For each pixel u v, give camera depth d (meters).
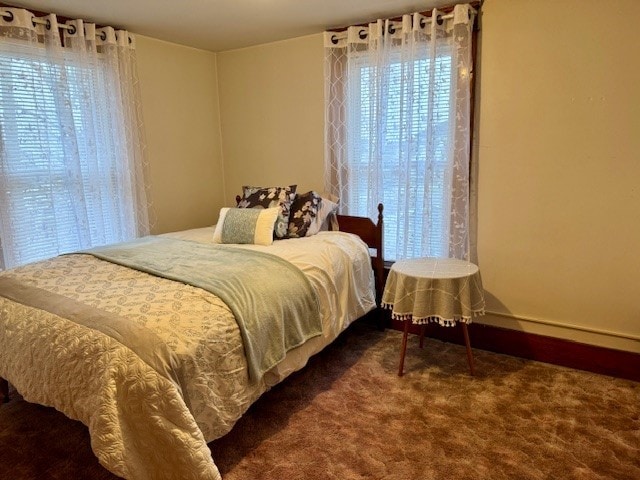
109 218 2.96
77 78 2.68
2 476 1.66
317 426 1.93
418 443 1.80
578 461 1.69
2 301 1.82
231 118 3.72
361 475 1.63
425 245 2.77
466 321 2.17
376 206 2.97
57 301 1.69
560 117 2.33
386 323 3.05
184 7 2.52
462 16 2.40
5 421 1.99
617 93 2.17
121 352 1.38
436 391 2.21
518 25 2.36
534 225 2.50
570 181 2.35
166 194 3.39
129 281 1.89
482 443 1.80
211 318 1.62
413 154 2.75
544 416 1.98
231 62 3.61
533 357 2.57
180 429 1.34
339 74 3.01
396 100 2.80
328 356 2.62
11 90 2.41
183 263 2.13
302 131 3.36
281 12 2.64
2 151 2.40
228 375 1.62
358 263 2.67
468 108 2.51
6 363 1.73
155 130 3.26
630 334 2.31
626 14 2.09
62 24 2.61
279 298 1.96
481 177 2.62
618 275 2.30
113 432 1.30
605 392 2.19
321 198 3.00
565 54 2.26
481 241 2.68
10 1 2.38
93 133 2.78
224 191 3.90
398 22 2.71
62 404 1.49
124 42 2.87
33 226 2.57
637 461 1.68
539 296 2.54
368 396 2.17
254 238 2.61
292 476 1.63
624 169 2.21
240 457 1.73
